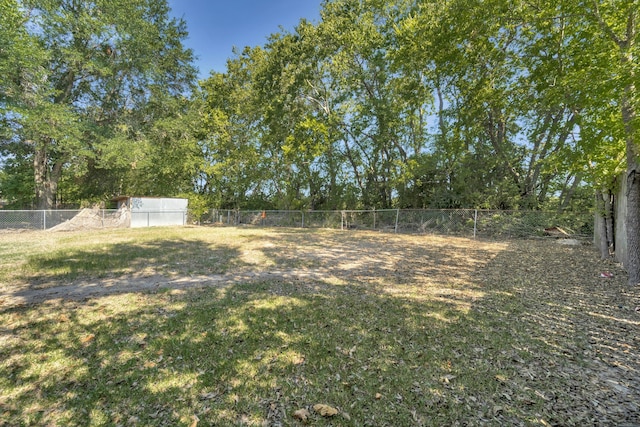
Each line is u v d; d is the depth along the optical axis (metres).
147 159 20.33
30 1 15.48
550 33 9.32
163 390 2.46
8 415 2.14
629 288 5.48
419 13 16.36
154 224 20.95
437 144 17.33
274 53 21.11
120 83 20.95
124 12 18.77
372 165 22.36
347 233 16.12
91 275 6.20
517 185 15.61
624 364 2.90
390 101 19.72
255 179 25.31
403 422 2.12
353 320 3.95
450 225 15.89
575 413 2.20
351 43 18.66
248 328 3.66
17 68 14.52
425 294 5.14
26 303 4.48
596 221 10.68
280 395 2.42
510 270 7.07
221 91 25.88
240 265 7.41
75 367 2.78
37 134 16.16
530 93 11.55
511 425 2.07
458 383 2.58
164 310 4.25
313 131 20.30
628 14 5.82
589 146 6.82
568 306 4.54
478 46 11.02
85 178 25.23
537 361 2.95
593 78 6.06
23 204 25.22
